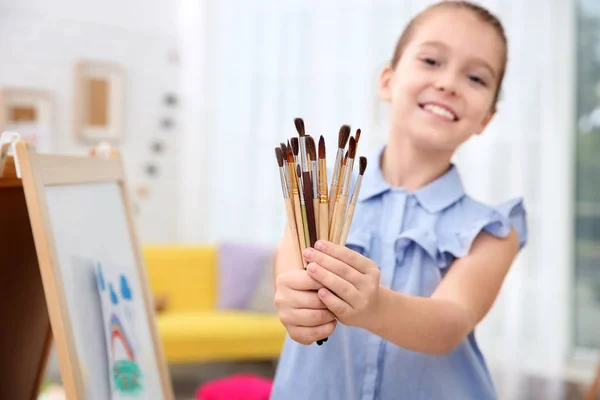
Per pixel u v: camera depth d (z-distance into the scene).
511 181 3.48
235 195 4.01
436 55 0.88
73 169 0.93
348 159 0.69
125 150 4.00
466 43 0.87
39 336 1.08
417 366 0.86
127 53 4.00
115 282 1.02
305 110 3.85
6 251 0.90
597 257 3.58
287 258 0.90
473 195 3.53
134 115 4.02
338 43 3.79
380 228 0.91
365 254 0.89
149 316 1.20
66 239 0.84
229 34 4.00
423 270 0.88
